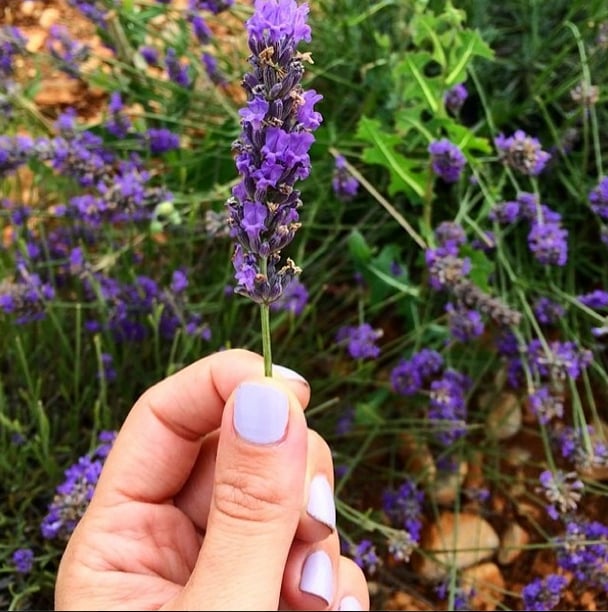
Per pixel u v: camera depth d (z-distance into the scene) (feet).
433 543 0.93
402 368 0.89
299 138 0.43
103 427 0.93
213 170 1.05
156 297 0.91
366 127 0.88
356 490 0.96
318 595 0.61
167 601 0.57
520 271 0.96
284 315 0.90
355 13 1.08
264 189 0.43
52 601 0.87
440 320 0.96
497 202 0.95
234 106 1.07
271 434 0.51
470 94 1.08
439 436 0.90
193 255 1.06
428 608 0.90
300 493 0.53
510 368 0.91
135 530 0.63
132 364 0.96
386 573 0.91
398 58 0.99
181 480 0.66
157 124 1.09
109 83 1.05
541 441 0.98
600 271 1.01
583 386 1.00
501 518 0.95
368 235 1.04
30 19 1.33
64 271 0.99
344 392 1.01
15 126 1.03
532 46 1.04
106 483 0.64
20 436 0.86
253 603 0.50
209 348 0.98
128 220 0.91
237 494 0.52
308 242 1.08
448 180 0.87
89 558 0.61
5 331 0.93
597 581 0.83
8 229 1.12
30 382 0.86
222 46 1.23
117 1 0.99
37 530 0.88
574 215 1.00
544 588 0.83
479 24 1.05
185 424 0.64
